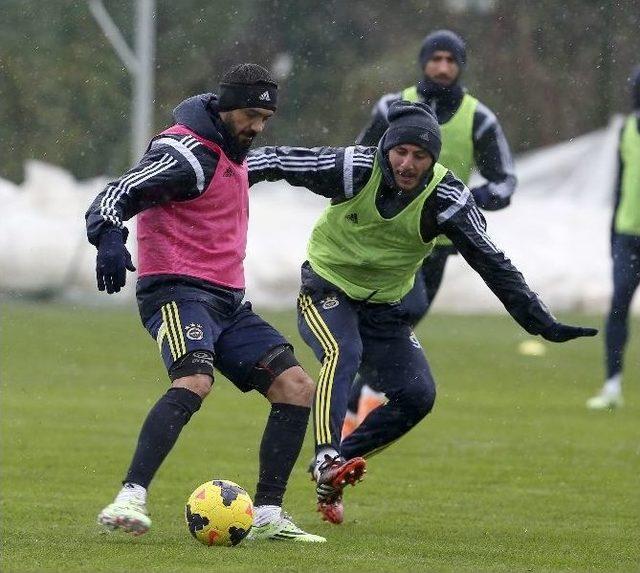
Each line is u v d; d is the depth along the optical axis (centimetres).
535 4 12100
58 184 9544
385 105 3381
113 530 2108
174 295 2227
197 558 2064
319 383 2380
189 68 12281
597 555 2248
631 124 4306
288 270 8969
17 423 3862
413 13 12462
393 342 2527
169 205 2236
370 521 2572
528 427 4006
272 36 12494
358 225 2441
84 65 11831
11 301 8600
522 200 10356
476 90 12200
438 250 3453
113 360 5531
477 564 2125
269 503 2277
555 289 8788
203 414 4162
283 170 2388
